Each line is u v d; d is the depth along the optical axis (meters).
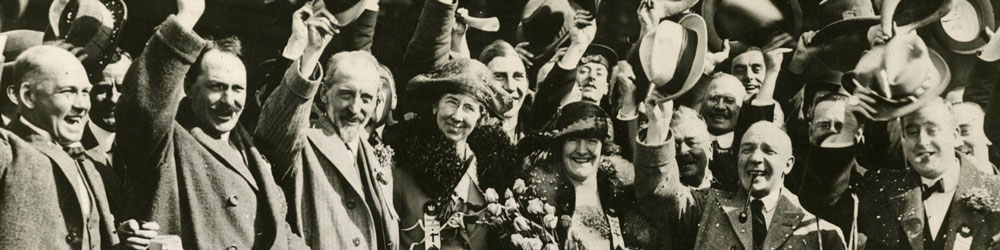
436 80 4.95
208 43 4.50
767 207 5.61
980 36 6.15
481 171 5.01
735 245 5.51
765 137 5.63
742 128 5.60
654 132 5.38
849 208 5.80
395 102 4.88
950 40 6.10
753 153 5.60
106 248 4.28
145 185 4.36
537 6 5.18
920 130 6.00
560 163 5.17
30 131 4.22
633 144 5.34
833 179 5.78
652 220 5.34
